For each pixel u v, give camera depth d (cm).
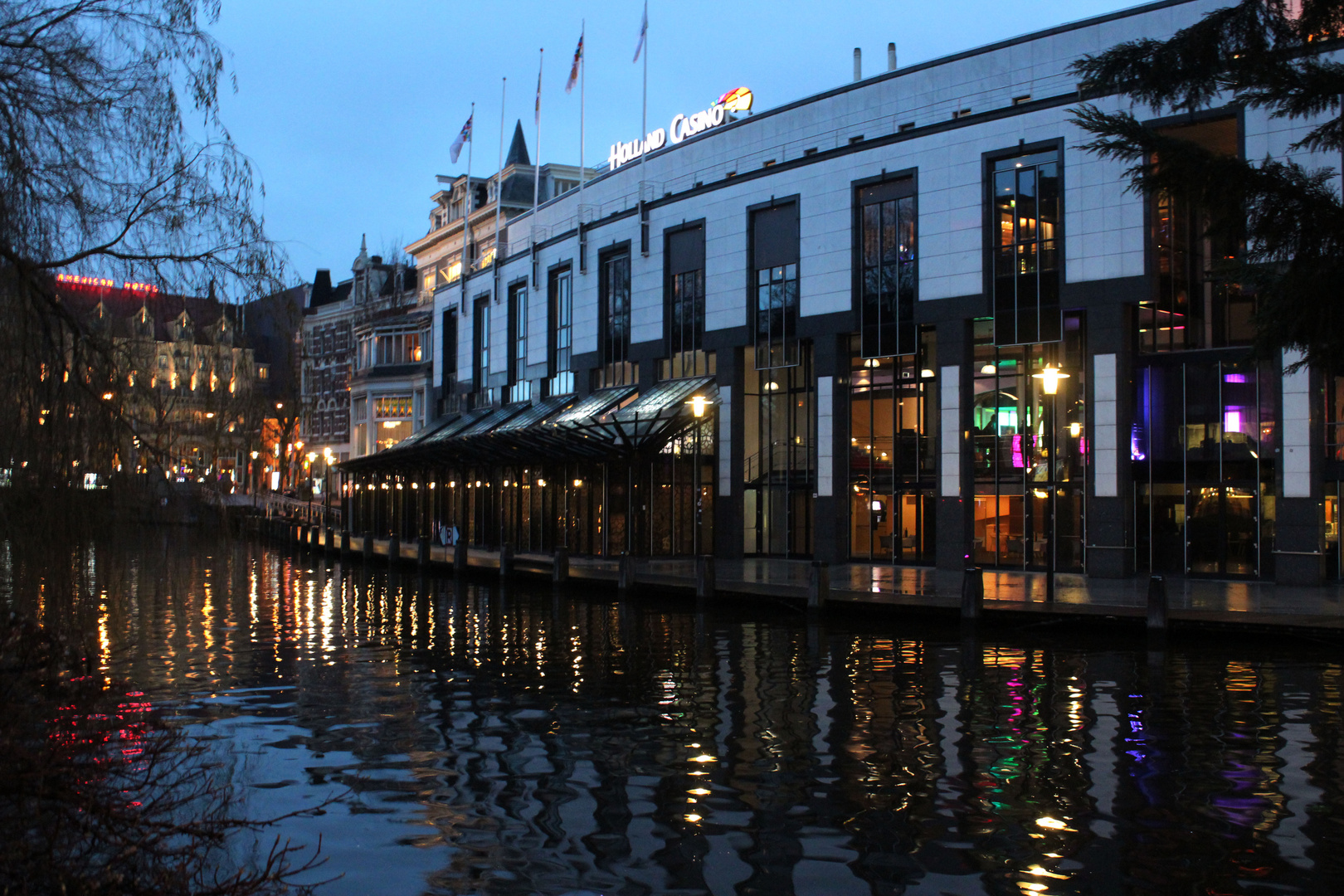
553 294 6069
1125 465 3612
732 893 1020
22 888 797
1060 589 3234
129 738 1035
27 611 995
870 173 4269
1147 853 1115
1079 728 1652
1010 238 3859
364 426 9638
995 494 3978
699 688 2008
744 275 4759
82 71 1059
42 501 1016
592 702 1884
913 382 4306
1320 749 1516
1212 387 3541
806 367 4709
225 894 880
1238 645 2428
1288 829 1182
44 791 841
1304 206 1551
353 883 1045
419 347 9294
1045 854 1115
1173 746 1540
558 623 3008
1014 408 3947
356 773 1427
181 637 2727
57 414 1036
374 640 2688
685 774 1418
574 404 5650
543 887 1038
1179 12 3784
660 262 5206
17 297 1011
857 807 1272
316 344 10938
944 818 1230
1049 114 3759
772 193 4647
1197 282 3600
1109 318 3619
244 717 1773
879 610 2892
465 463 6175
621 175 5975
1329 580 3312
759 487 4884
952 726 1675
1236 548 3488
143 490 1088
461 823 1223
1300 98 1680
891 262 4219
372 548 5500
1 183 1008
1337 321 1556
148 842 871
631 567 3584
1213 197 1583
